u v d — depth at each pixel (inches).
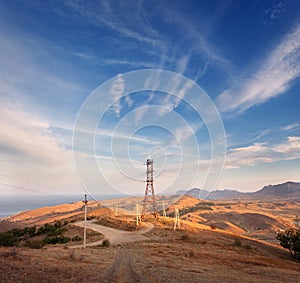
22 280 416.8
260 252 1401.3
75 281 435.2
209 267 742.5
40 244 1341.0
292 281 641.0
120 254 892.0
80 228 2022.6
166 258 853.2
